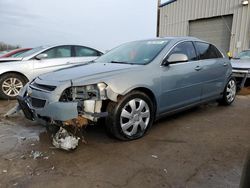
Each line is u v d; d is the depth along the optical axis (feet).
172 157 8.85
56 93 8.86
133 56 12.30
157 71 10.95
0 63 18.98
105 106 9.77
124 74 9.89
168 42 12.45
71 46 21.99
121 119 9.73
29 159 8.65
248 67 22.00
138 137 10.45
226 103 16.48
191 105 13.23
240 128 12.08
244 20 39.37
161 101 11.27
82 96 9.04
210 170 7.98
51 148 9.55
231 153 9.22
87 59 22.09
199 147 9.73
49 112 8.91
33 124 12.53
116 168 8.05
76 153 9.10
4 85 18.85
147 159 8.67
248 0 38.34
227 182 7.32
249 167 4.66
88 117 9.00
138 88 10.32
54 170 7.93
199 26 46.85
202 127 12.17
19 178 7.47
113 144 9.87
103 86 9.27
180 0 49.24
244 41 39.73
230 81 16.51
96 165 8.23
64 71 10.63
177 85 11.89
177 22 50.57
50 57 20.68
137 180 7.38
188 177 7.57
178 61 11.66
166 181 7.34
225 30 42.63
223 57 15.87
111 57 13.17
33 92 9.72
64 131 9.31
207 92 14.23
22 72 19.22
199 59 13.61
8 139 10.50
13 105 17.12
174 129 11.81
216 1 43.06
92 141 10.12
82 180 7.37
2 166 8.17
